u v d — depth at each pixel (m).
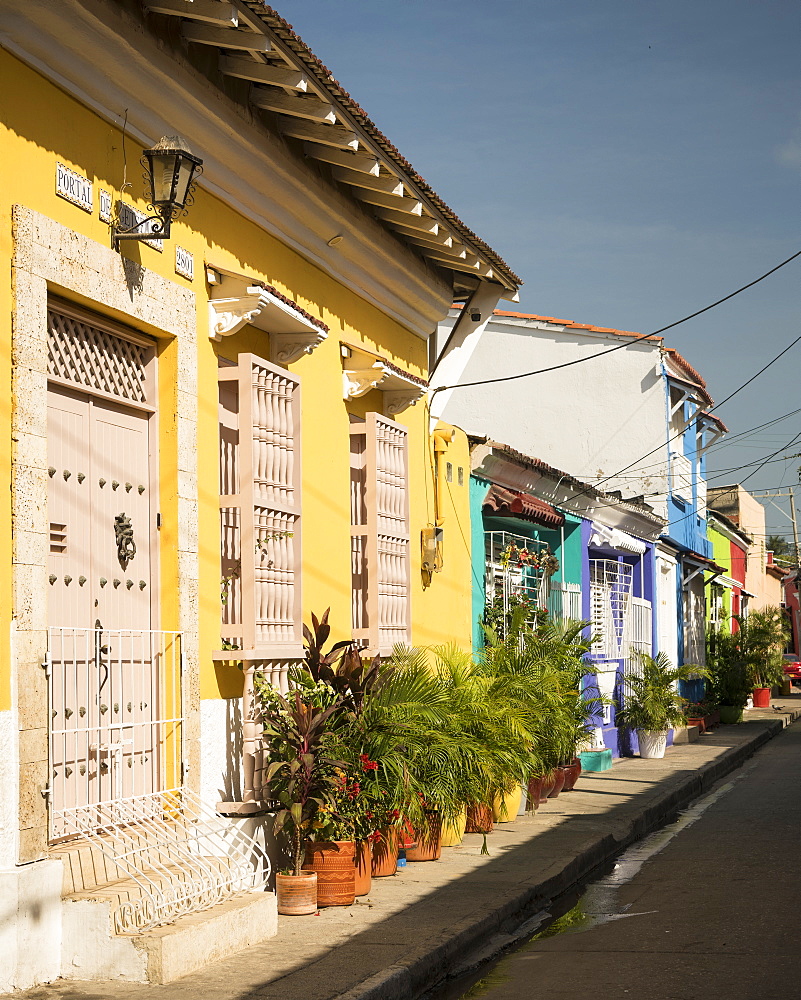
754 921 8.75
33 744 6.63
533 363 28.00
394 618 12.36
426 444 14.11
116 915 6.66
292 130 9.72
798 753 24.08
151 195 7.79
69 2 7.03
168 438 8.43
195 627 8.52
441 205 11.52
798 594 64.31
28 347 6.80
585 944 8.28
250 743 9.07
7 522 6.61
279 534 9.71
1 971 6.23
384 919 8.40
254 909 7.62
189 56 8.42
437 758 10.26
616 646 22.62
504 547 17.84
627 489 27.53
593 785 16.98
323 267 11.16
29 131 7.01
